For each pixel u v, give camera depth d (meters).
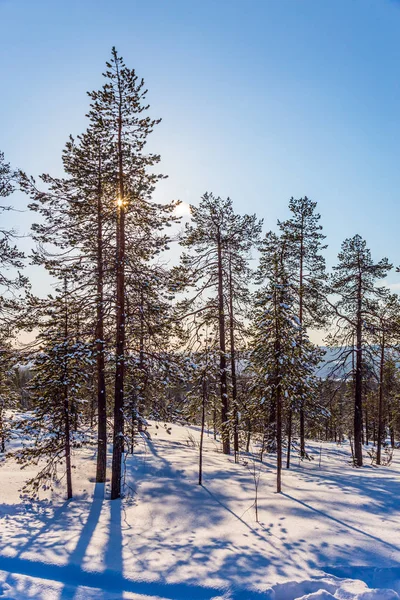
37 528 11.01
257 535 10.21
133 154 15.05
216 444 26.50
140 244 15.05
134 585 8.13
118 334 14.16
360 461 20.75
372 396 28.00
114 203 15.39
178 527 10.98
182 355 15.29
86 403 15.63
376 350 20.91
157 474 16.73
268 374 14.29
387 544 9.52
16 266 15.43
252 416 17.23
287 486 14.58
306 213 22.86
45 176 15.59
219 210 22.33
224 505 12.56
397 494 13.39
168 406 15.44
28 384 13.96
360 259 21.92
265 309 14.67
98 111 15.12
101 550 9.52
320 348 21.25
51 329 14.58
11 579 8.30
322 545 9.52
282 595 7.81
